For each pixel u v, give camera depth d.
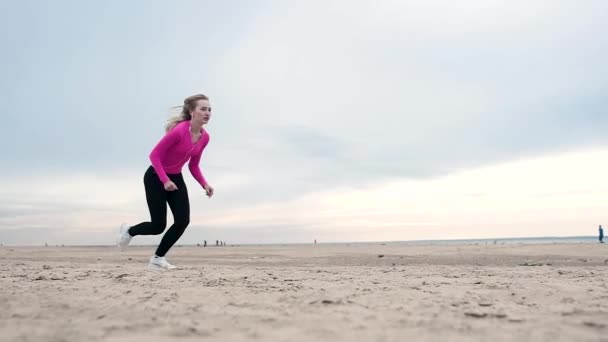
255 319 2.38
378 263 8.95
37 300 2.92
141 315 2.46
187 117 5.21
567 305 2.83
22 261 9.29
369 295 3.19
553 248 15.38
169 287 3.62
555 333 2.08
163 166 5.18
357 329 2.16
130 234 5.30
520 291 3.48
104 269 5.85
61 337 1.98
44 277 4.49
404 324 2.27
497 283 4.06
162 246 5.45
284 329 2.16
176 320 2.34
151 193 5.20
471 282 4.18
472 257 11.00
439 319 2.38
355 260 10.27
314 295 3.17
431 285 3.91
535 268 6.82
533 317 2.44
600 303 2.91
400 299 3.02
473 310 2.62
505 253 12.79
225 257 12.26
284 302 2.88
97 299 2.98
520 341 1.95
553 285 3.87
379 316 2.45
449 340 1.96
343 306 2.74
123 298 3.03
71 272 5.21
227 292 3.31
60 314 2.49
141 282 3.97
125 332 2.08
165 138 5.01
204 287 3.62
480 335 2.05
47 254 14.77
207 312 2.56
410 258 10.97
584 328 2.19
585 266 7.49
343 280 4.37
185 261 9.97
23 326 2.19
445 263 8.86
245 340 1.96
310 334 2.07
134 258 11.41
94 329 2.13
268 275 4.93
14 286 3.65
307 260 10.36
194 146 5.27
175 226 5.34
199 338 1.99
